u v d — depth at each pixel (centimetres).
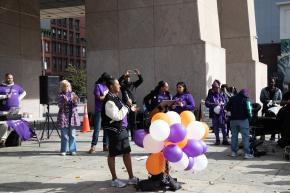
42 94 1383
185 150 646
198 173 784
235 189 665
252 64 2292
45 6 3014
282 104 1131
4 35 2147
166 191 656
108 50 1691
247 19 2308
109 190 670
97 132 1034
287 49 4209
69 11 3219
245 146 947
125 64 1659
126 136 694
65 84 1013
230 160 924
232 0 2336
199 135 654
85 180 739
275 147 1120
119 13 1670
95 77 1711
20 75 2255
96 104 1027
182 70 1571
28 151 1084
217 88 1178
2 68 2130
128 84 1047
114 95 686
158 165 648
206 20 1638
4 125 1177
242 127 946
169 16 1591
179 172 791
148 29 1625
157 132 606
